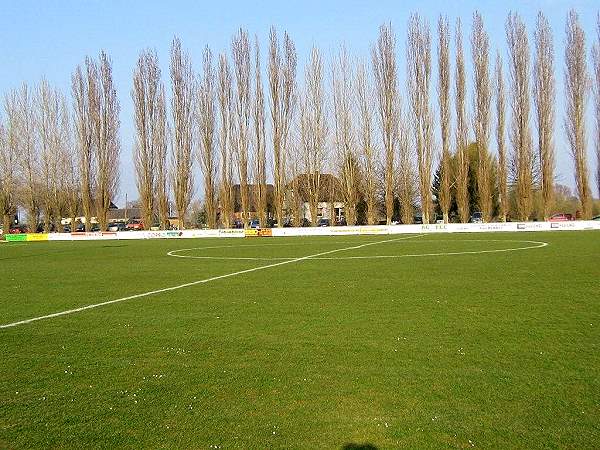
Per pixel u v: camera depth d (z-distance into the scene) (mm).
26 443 5730
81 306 14430
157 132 60781
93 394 7203
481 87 54750
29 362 8898
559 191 73125
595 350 8648
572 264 21000
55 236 60250
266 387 7254
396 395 6801
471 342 9359
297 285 17406
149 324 11766
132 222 111500
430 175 56344
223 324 11523
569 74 52188
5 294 17266
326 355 8773
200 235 57094
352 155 58625
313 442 5531
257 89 59188
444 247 32469
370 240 42375
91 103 61156
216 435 5770
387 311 12438
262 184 59688
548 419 5965
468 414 6141
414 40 56031
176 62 59531
